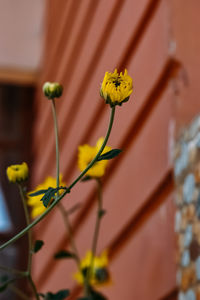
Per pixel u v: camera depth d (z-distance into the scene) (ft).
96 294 3.20
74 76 6.42
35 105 10.00
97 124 5.26
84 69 5.93
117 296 4.30
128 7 4.53
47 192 1.96
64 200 6.15
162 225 3.55
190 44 3.63
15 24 9.45
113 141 4.58
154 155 3.77
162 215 3.56
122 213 4.33
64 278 6.06
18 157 10.63
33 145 10.36
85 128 5.71
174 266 3.31
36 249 2.45
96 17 5.56
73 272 5.68
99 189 2.68
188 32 3.65
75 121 6.21
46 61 8.70
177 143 3.44
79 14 6.31
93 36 5.63
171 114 3.55
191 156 3.21
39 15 9.31
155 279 3.60
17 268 10.59
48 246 6.98
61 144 6.90
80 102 6.06
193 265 3.03
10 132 10.54
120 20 4.75
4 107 10.41
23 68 10.01
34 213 2.57
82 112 5.91
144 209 3.93
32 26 9.50
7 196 10.76
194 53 3.61
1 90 10.18
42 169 8.21
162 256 3.50
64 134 6.79
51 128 7.58
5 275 3.19
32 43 9.74
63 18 7.25
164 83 3.74
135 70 4.26
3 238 10.86
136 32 4.30
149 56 3.98
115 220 4.49
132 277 4.02
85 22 6.02
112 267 4.46
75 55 6.45
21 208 10.87
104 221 4.77
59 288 6.27
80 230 5.58
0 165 10.72
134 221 4.10
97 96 5.31
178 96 3.56
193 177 3.17
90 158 2.58
